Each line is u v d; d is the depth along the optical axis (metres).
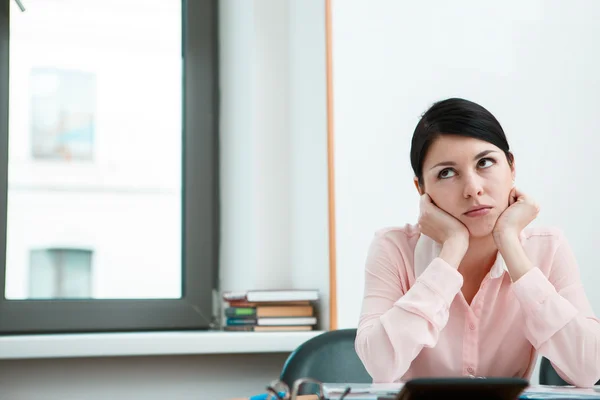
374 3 2.38
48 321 2.45
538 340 1.37
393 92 2.38
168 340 2.12
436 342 1.42
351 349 1.66
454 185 1.41
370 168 2.33
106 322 2.51
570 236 2.43
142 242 2.69
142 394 2.25
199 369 2.30
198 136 2.72
